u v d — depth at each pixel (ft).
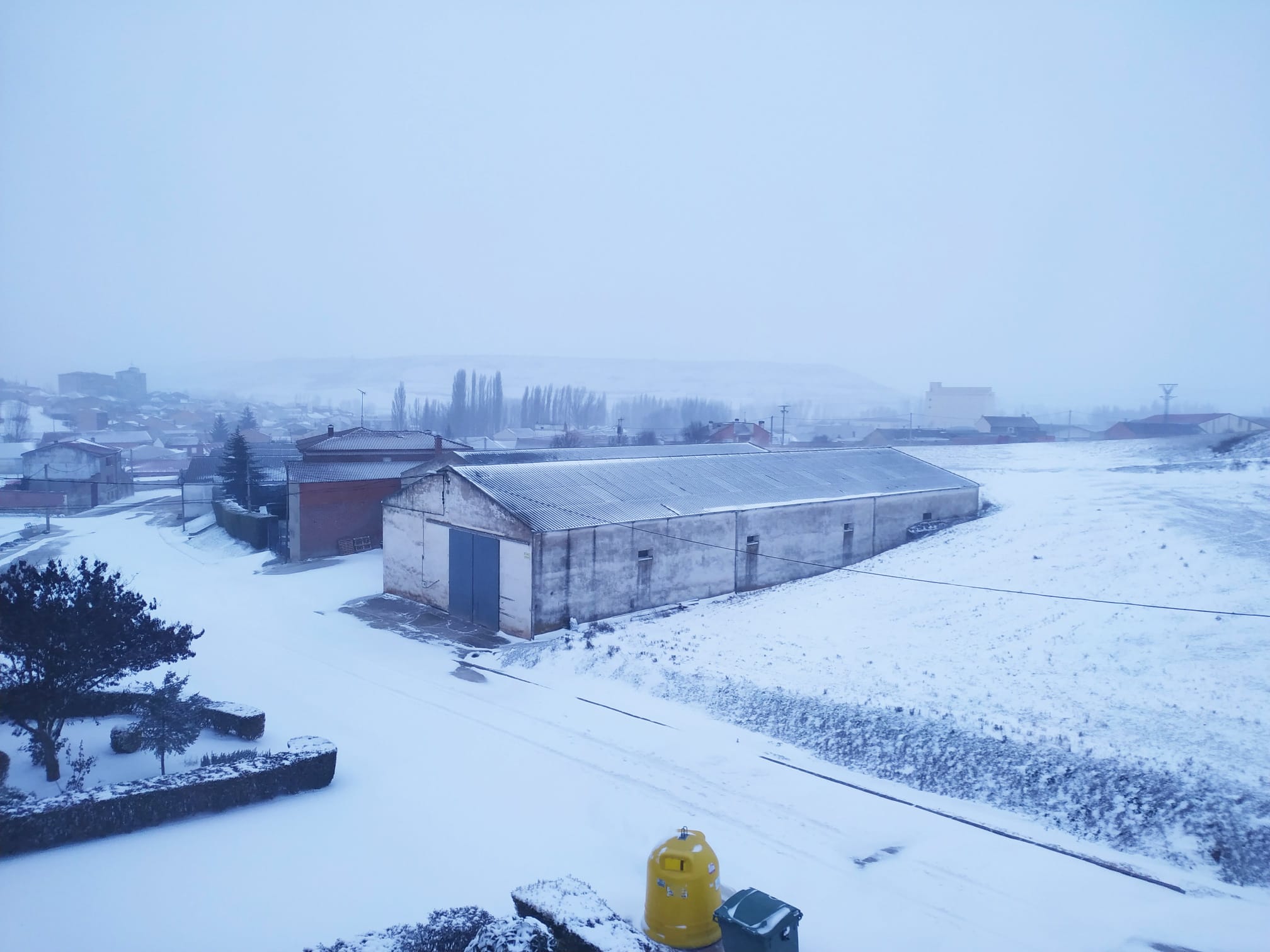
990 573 94.79
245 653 80.79
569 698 67.51
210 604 103.60
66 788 47.80
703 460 120.88
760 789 50.85
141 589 113.60
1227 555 88.33
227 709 58.65
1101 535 102.94
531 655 77.51
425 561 98.43
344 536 135.74
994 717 57.11
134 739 53.78
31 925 34.76
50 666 47.32
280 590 110.93
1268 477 129.49
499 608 86.63
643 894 39.34
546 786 50.98
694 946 34.88
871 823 46.55
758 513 102.94
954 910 38.09
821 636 78.69
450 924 33.99
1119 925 36.96
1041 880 40.60
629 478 105.50
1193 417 349.20
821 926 36.78
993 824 46.52
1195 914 37.70
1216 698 56.85
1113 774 48.52
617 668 72.69
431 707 65.31
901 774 52.90
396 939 32.60
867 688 64.08
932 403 501.97
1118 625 72.84
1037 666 66.03
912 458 145.07
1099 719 55.57
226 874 39.55
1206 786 46.19
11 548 159.74
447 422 529.86
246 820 45.37
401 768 53.31
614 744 57.88
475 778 52.03
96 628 48.42
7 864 39.60
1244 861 41.24
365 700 66.85
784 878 40.68
